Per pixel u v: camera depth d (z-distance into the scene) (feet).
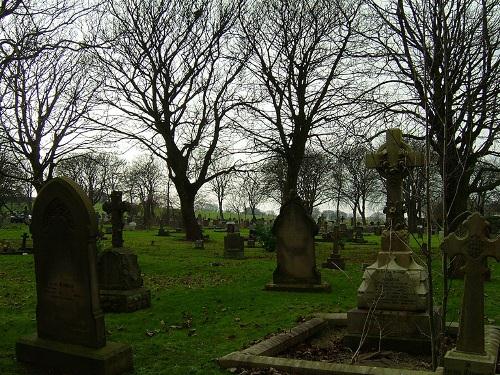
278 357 20.93
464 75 36.27
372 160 28.14
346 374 18.29
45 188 20.56
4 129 67.10
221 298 37.52
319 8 87.10
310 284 41.34
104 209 36.55
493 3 35.63
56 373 19.33
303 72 89.35
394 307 24.56
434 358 18.88
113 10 93.25
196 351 23.22
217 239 123.75
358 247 98.12
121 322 30.17
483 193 55.36
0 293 40.32
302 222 41.83
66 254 19.95
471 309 17.35
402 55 42.50
